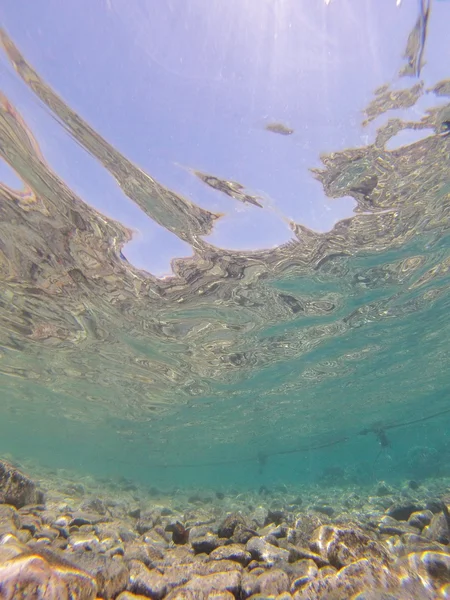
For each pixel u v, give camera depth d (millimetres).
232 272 1450
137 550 644
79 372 2740
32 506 882
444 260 1625
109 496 2051
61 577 381
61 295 1678
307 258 1412
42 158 929
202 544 726
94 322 1941
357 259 1477
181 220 1141
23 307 1825
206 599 455
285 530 900
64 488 1960
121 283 1524
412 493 2127
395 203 1175
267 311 1828
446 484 2525
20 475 928
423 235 1396
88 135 869
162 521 1114
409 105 869
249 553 649
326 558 606
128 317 1849
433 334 2561
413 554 560
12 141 884
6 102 801
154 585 482
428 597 466
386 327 2275
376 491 2494
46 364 2650
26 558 378
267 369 2660
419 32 730
